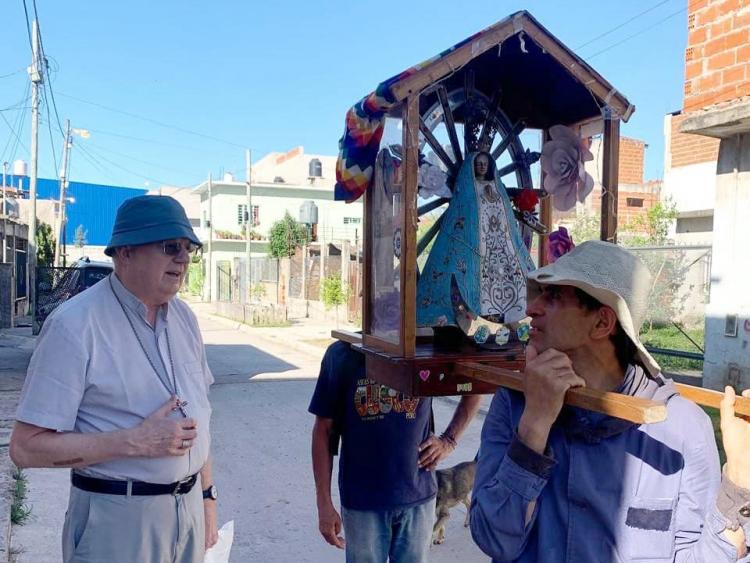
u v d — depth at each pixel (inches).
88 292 90.1
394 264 93.5
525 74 106.1
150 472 86.7
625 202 560.7
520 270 104.0
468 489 183.6
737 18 207.2
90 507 85.7
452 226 102.4
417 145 88.2
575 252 66.4
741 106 200.1
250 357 536.1
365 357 101.5
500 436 68.9
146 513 86.7
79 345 84.1
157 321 94.0
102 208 2043.6
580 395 57.5
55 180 1946.4
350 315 752.3
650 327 485.1
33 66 658.2
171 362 93.7
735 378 225.6
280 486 222.7
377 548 104.9
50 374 83.1
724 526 57.5
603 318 64.2
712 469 62.8
